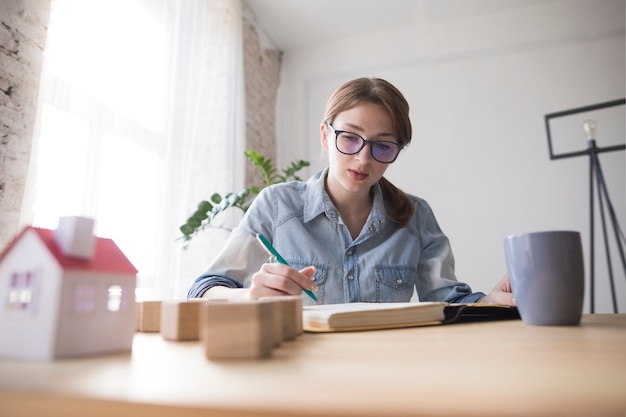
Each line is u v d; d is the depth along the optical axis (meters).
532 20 2.92
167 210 1.98
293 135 3.39
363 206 1.22
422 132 3.09
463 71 3.09
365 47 3.29
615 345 0.36
